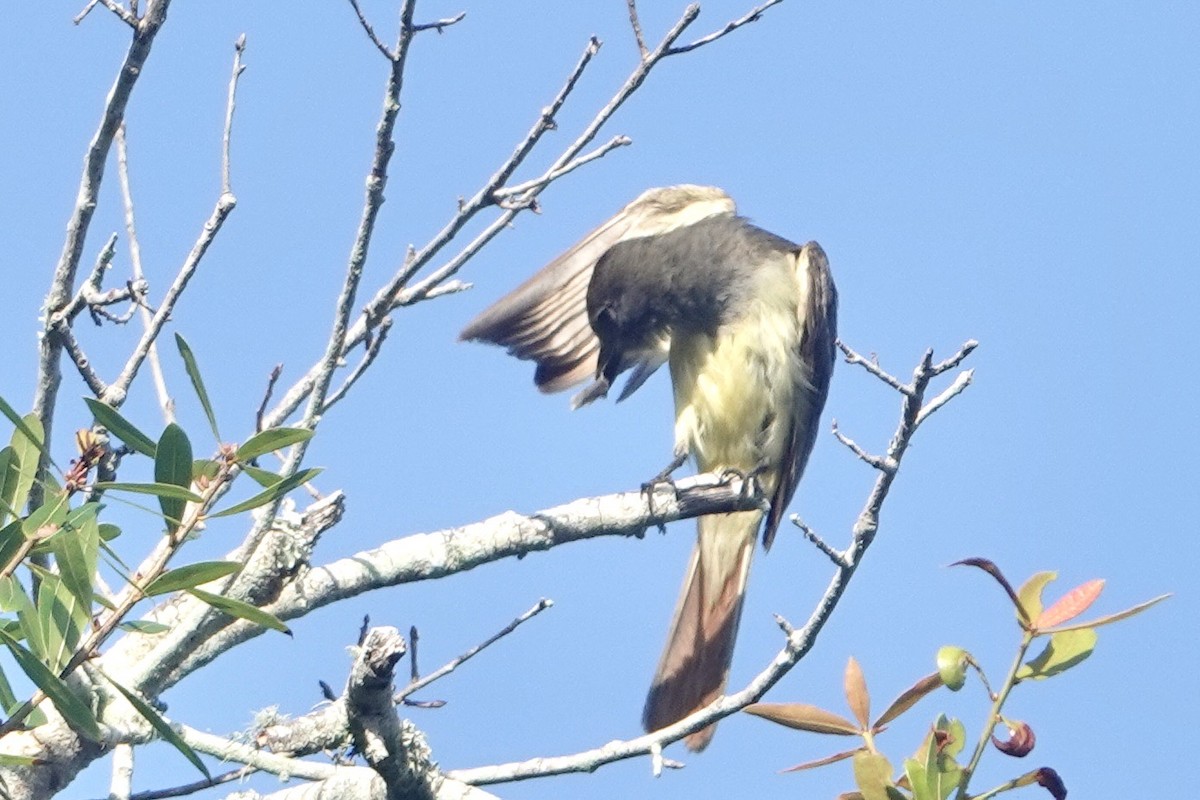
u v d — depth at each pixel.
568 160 9.53
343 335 9.05
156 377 9.97
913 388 8.89
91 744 9.04
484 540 10.31
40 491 8.59
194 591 7.32
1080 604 7.46
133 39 8.37
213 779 8.84
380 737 8.51
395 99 8.86
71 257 8.61
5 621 7.46
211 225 8.80
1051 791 7.31
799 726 7.80
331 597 9.77
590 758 9.06
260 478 7.52
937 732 7.44
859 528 9.05
